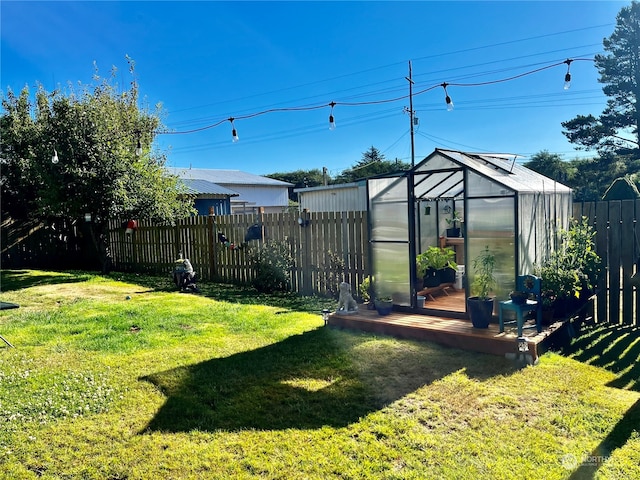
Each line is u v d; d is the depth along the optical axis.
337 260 7.60
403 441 2.82
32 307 7.11
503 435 2.85
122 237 11.94
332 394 3.55
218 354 4.60
